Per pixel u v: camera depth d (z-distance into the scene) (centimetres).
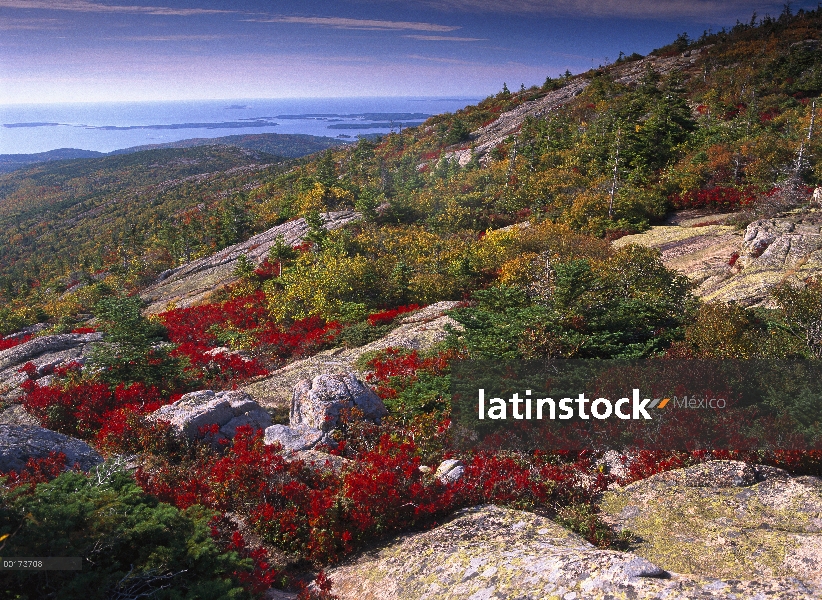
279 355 2275
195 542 598
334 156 11912
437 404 1192
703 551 609
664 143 5100
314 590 637
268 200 8856
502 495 799
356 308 2638
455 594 554
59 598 473
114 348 1764
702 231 3156
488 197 4684
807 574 534
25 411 1576
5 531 513
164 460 1080
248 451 905
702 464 809
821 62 6862
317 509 737
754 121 5322
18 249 19050
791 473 803
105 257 10306
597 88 8456
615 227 3584
